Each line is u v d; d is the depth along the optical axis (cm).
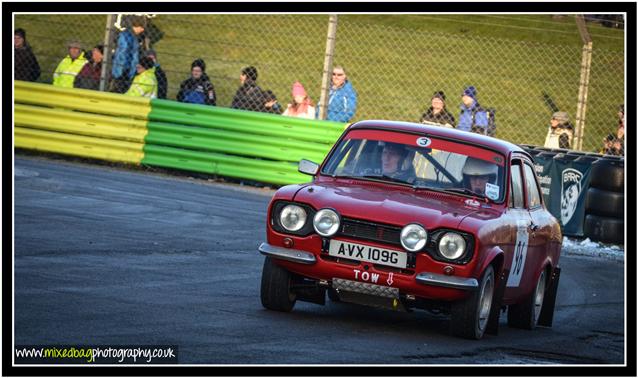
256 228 4712
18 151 6812
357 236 2666
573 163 5925
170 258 3616
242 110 6488
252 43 11012
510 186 3058
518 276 3067
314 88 10206
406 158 3042
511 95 10456
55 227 4012
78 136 6712
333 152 3106
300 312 2891
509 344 2812
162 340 2233
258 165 6444
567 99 10538
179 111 6581
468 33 11688
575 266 4938
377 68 10694
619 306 3912
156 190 5691
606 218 5794
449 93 10375
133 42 6994
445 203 2878
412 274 2638
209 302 2839
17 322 2278
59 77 6969
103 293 2775
